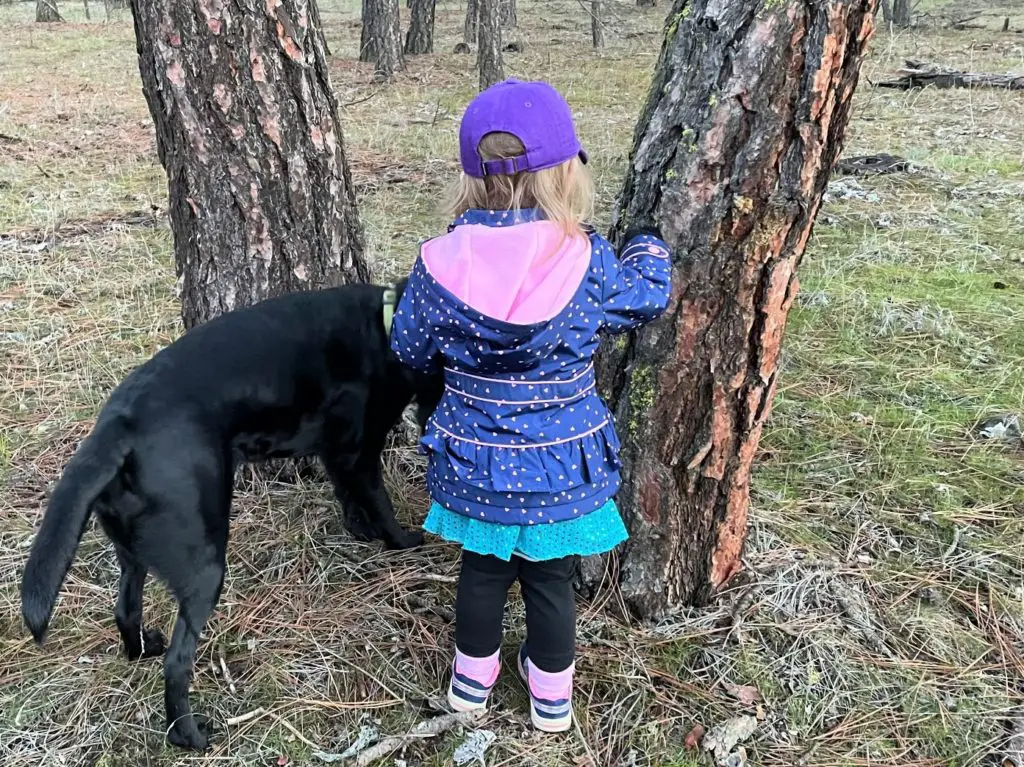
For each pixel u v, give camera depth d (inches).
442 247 77.4
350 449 102.3
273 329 94.3
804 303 184.9
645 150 87.9
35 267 201.6
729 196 83.4
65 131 353.7
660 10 927.0
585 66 544.7
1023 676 93.0
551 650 84.7
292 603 105.5
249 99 109.9
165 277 198.5
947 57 540.7
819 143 81.4
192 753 86.4
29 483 127.0
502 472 77.0
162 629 101.3
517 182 76.1
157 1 104.3
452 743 87.4
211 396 87.0
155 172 290.4
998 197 253.9
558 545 78.4
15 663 96.3
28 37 722.8
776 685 92.5
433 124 357.7
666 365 90.6
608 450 81.0
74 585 108.0
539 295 73.1
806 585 104.8
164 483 81.4
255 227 116.1
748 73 79.2
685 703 90.8
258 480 126.0
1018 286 192.4
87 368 156.6
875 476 128.1
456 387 79.3
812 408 146.0
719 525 97.9
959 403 147.6
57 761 85.3
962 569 109.0
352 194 125.1
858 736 86.9
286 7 108.3
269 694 92.9
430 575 108.9
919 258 208.4
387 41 505.0
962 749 85.0
